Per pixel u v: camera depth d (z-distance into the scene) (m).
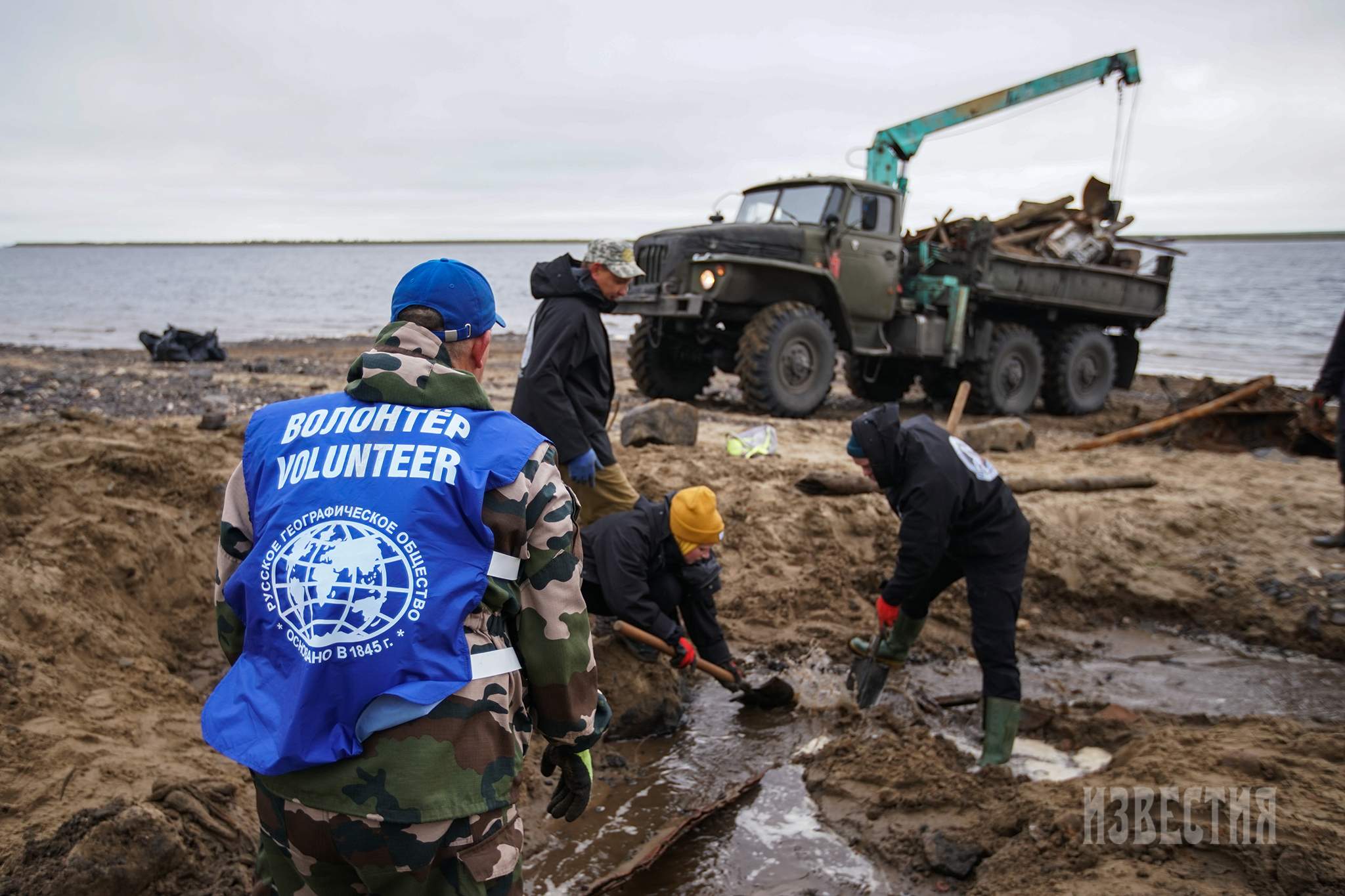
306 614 1.52
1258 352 23.88
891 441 3.56
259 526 1.64
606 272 4.00
